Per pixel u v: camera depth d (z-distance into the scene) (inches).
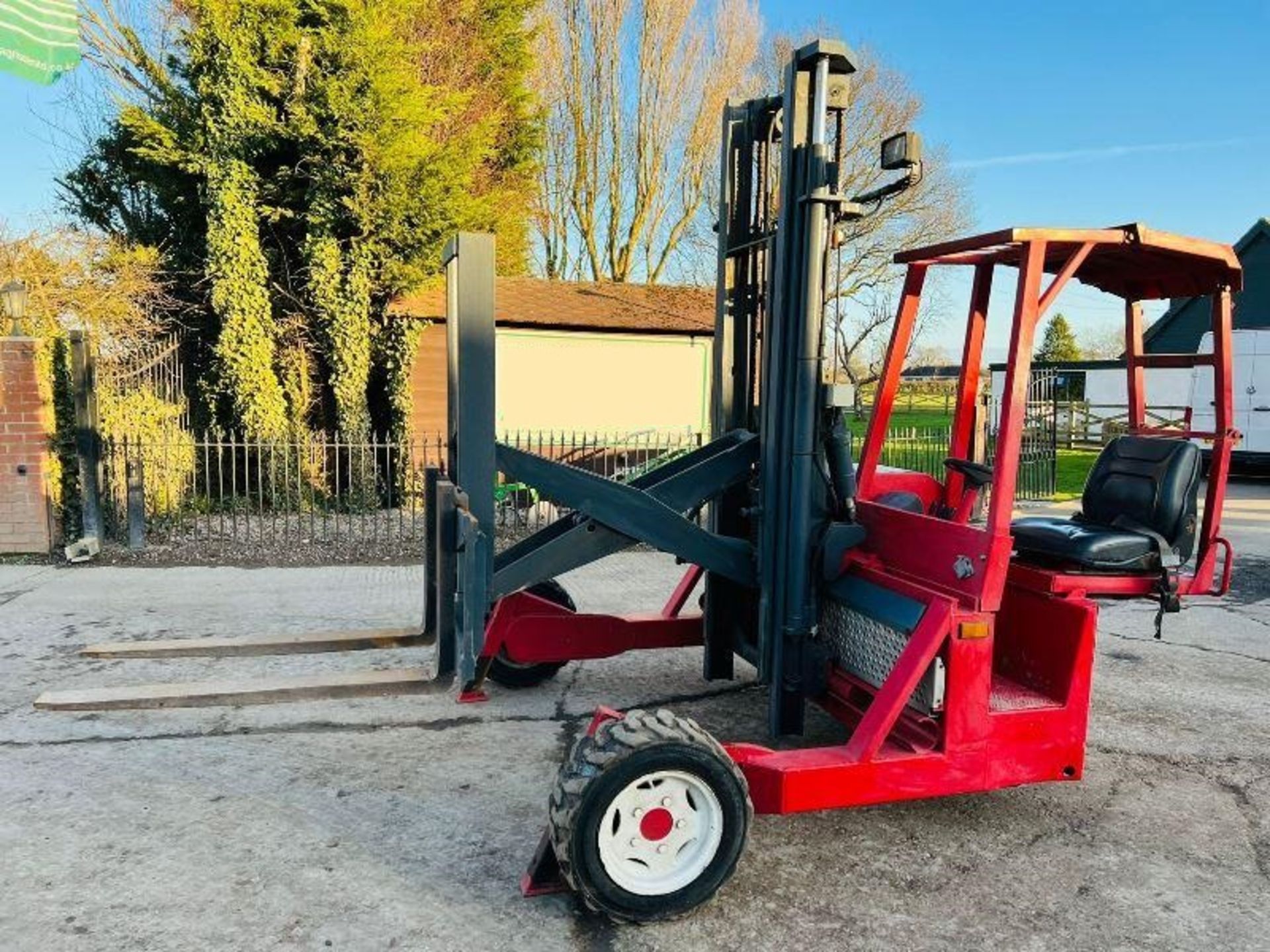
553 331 579.5
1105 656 236.8
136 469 340.5
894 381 166.7
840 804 124.6
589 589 307.1
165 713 184.4
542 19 912.9
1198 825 144.8
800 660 152.1
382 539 377.1
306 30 445.4
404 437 486.3
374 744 170.7
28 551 330.6
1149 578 146.3
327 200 460.1
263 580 302.8
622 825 113.3
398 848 132.3
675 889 114.1
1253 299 806.5
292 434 475.5
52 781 152.3
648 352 599.2
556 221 1007.6
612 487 153.7
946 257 157.5
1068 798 153.9
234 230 453.4
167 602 271.6
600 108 968.3
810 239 143.1
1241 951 112.0
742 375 180.5
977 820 145.5
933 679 132.0
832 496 154.3
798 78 144.1
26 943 108.3
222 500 395.9
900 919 117.5
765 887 124.6
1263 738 181.5
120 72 539.5
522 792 150.9
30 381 324.5
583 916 116.8
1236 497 563.8
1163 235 137.8
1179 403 1011.3
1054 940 113.4
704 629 197.0
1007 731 132.3
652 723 115.6
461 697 193.6
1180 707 198.5
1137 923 117.6
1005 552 126.6
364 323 474.6
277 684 140.3
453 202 482.9
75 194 542.3
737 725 182.9
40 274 402.9
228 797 147.8
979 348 173.3
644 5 937.5
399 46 463.2
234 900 118.3
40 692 193.5
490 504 138.6
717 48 957.2
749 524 179.6
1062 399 1056.2
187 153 458.0
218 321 502.0
